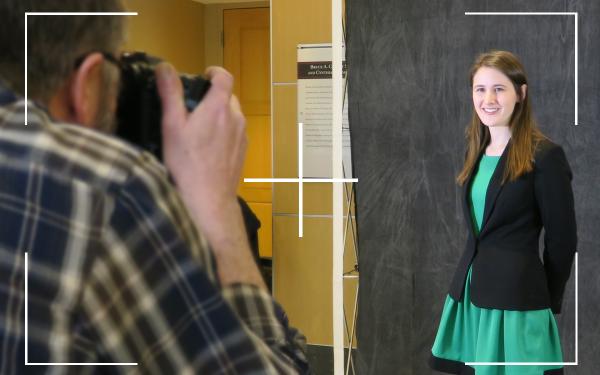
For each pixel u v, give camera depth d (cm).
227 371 51
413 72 183
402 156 187
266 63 559
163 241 50
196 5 556
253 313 59
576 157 170
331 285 298
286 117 299
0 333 46
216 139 60
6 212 48
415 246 187
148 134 59
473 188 178
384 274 192
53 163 48
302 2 291
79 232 47
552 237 170
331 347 299
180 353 50
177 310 50
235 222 61
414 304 189
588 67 167
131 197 49
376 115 188
